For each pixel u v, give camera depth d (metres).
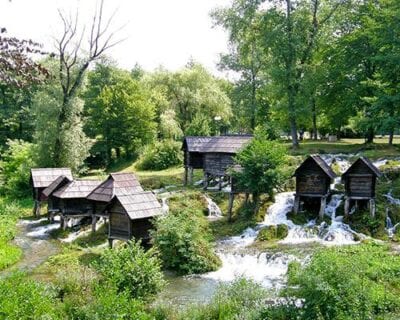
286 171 25.69
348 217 23.89
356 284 11.41
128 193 20.33
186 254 18.55
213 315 12.17
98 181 27.33
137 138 52.72
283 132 61.78
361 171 23.36
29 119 55.78
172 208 26.59
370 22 33.81
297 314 11.52
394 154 31.80
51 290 13.09
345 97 37.91
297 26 36.41
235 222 25.75
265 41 36.34
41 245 23.44
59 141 40.00
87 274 14.11
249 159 24.48
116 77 63.44
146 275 14.57
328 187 24.95
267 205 26.56
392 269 14.78
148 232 20.06
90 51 39.97
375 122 30.72
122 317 11.02
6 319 9.86
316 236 22.95
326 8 37.56
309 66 35.91
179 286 16.48
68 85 39.81
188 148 32.00
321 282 11.05
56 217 30.59
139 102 52.00
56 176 32.28
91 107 59.47
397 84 31.84
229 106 53.62
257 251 20.62
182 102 53.25
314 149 36.31
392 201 24.84
